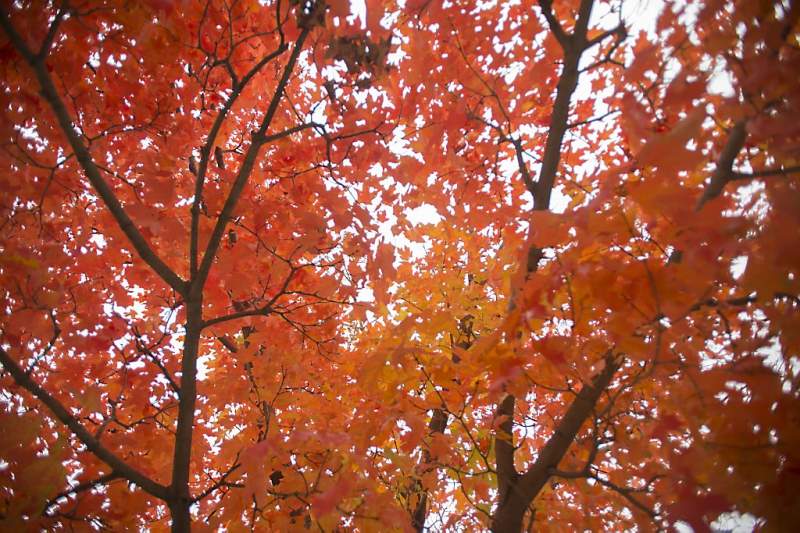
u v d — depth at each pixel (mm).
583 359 1767
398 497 3094
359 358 3484
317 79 3424
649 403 2562
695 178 2154
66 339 2629
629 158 2934
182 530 2350
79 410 2920
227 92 3143
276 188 3422
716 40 1452
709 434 1566
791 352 1545
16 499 2119
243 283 2725
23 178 2551
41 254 2598
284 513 2383
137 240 2381
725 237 1265
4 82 2367
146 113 2656
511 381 1915
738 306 1716
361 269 2936
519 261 1630
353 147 2883
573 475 2238
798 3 1346
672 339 1627
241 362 2934
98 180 2225
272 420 2680
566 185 2998
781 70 1312
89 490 2535
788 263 1267
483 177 3373
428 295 3820
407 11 3020
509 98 3111
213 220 2773
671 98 1444
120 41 2379
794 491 1423
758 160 1895
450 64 3104
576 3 2963
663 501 1971
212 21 2627
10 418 2270
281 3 2592
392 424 2311
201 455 3344
